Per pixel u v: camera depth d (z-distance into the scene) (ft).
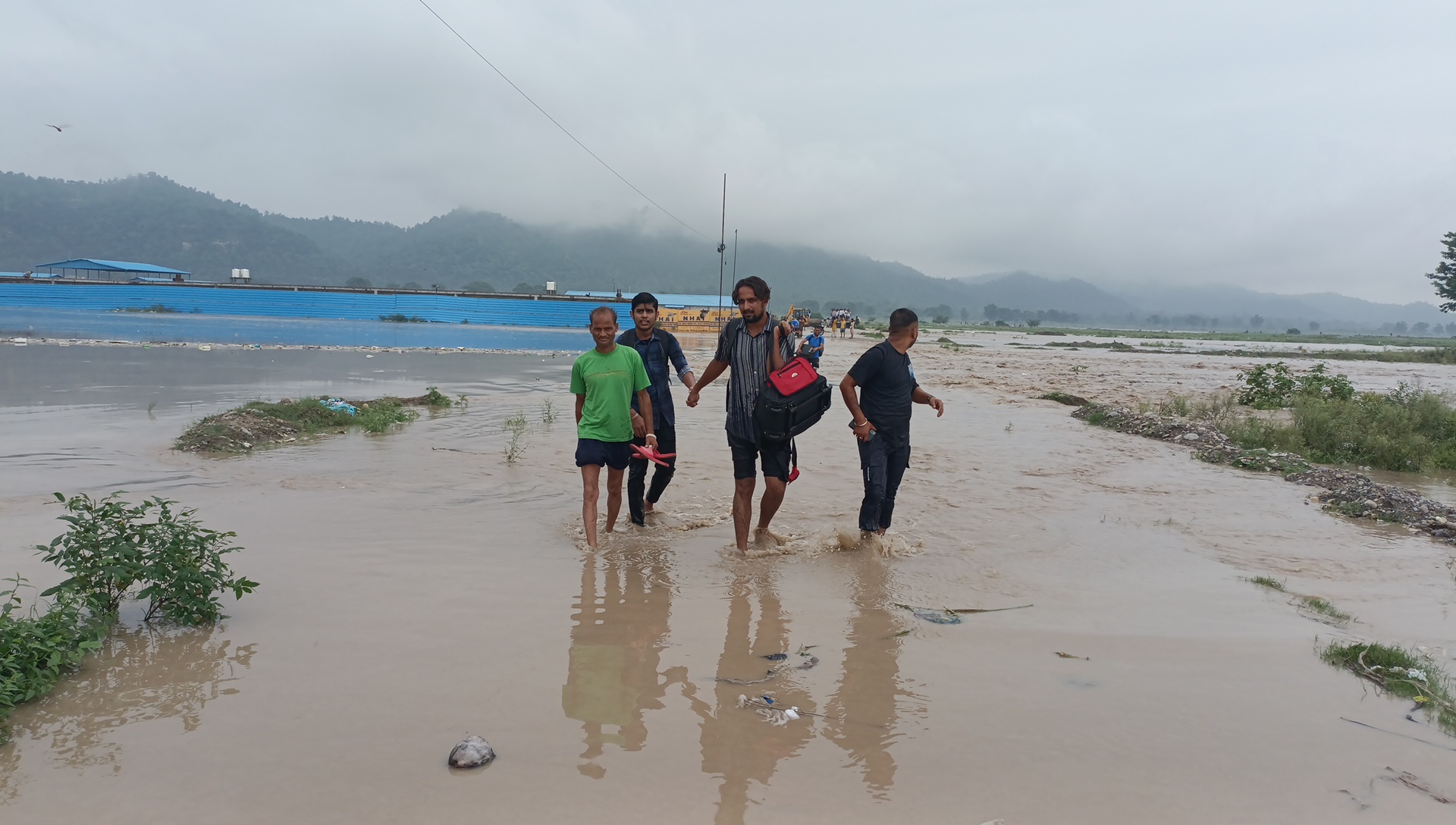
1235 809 8.95
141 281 177.06
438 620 14.08
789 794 9.08
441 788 8.97
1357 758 10.15
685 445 33.76
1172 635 14.29
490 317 148.36
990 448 35.17
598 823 8.42
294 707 10.80
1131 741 10.46
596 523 19.72
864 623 14.62
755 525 21.59
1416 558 19.54
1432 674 12.64
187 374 54.75
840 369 79.92
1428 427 41.47
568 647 13.10
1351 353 181.27
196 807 8.54
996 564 18.53
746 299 19.29
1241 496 26.50
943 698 11.66
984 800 9.03
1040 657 13.20
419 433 34.73
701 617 14.71
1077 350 170.60
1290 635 14.35
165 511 14.46
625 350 20.33
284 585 15.64
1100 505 24.76
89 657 12.24
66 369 54.95
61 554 13.35
